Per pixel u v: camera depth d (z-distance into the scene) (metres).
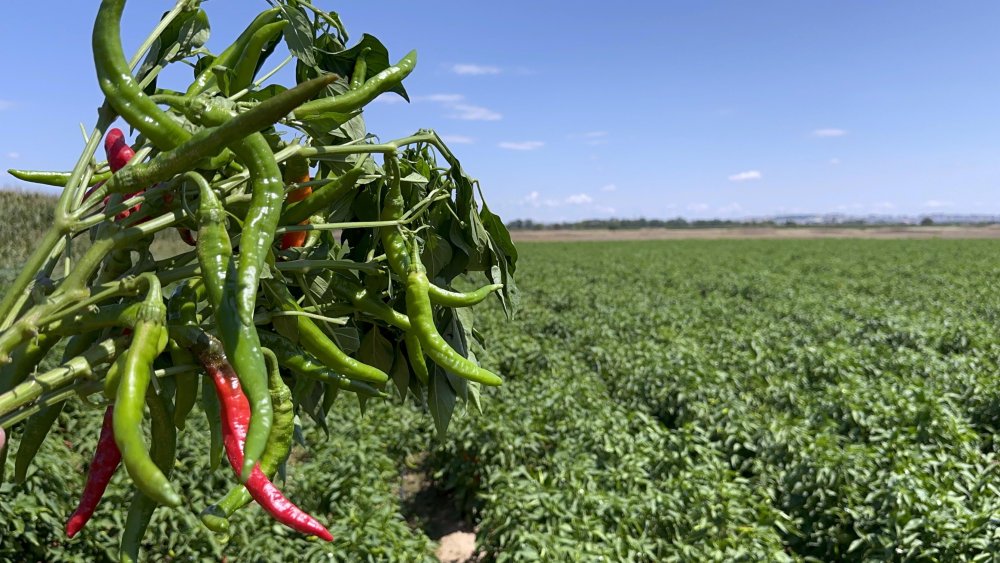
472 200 2.08
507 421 8.35
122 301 1.44
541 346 14.09
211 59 1.93
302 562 6.04
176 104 1.46
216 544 6.04
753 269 36.84
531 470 7.65
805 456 7.01
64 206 1.38
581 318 18.02
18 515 5.41
